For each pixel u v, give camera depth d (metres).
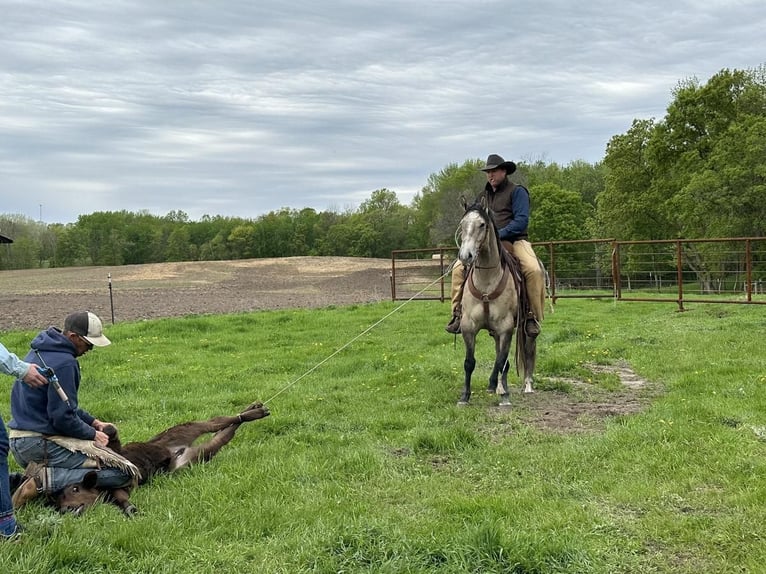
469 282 8.61
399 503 5.23
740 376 9.52
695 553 4.28
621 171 46.06
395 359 11.92
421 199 87.38
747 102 41.22
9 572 3.79
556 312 19.67
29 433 4.91
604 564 4.10
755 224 37.00
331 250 88.69
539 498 5.21
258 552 4.29
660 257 45.66
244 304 26.61
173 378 10.66
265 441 6.95
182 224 102.69
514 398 9.02
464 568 3.95
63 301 29.06
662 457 6.09
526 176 69.69
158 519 4.77
